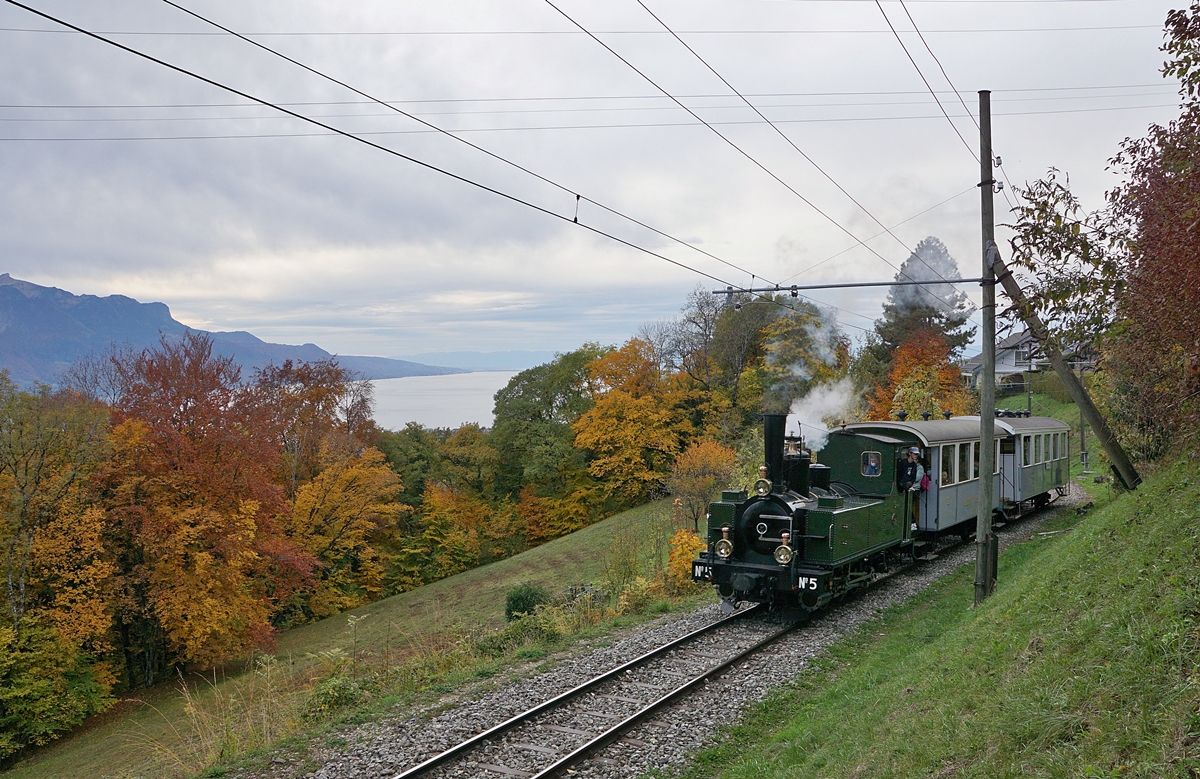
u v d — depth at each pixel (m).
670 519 31.95
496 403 55.03
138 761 16.78
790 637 11.90
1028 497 21.64
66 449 22.17
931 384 33.56
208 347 27.64
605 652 11.37
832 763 6.65
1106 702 4.92
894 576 15.81
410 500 46.41
